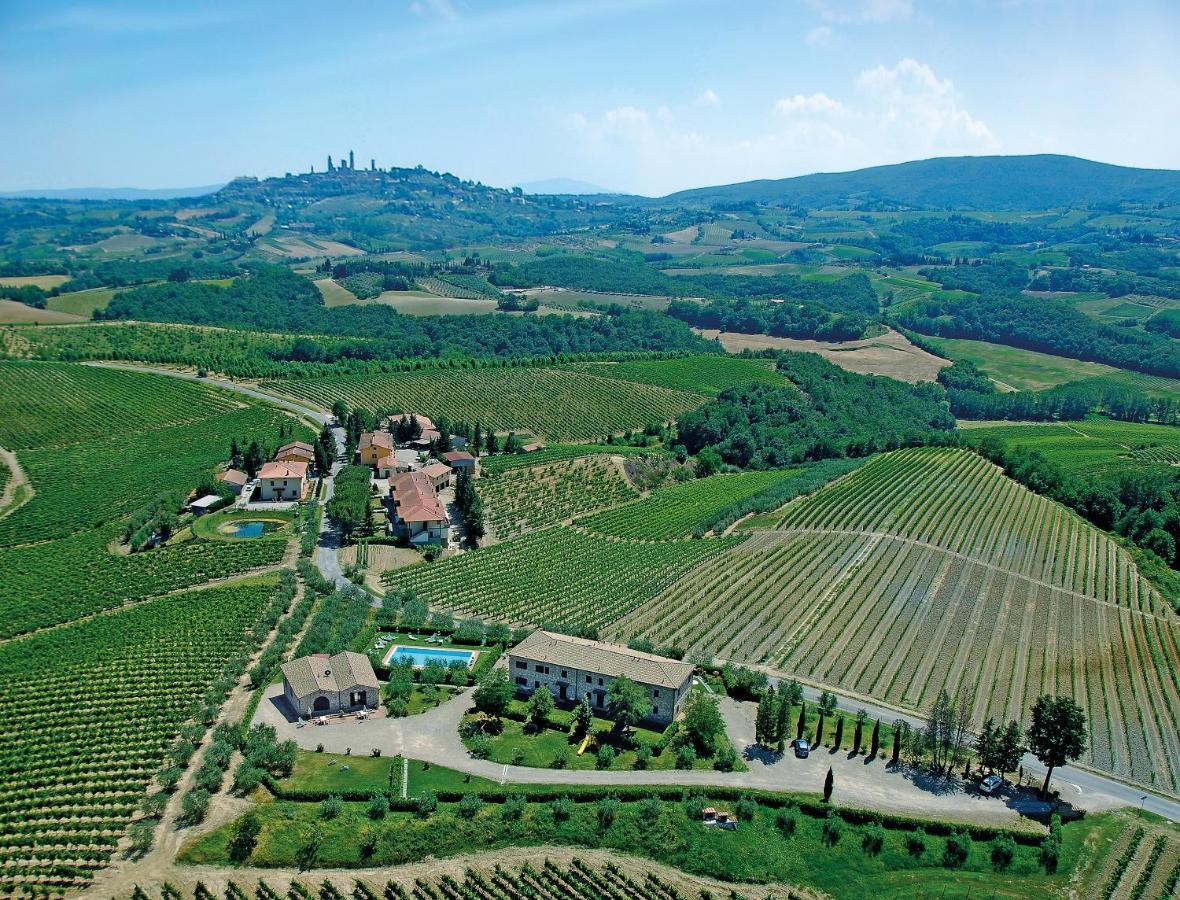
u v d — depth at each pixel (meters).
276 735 122.00
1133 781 126.81
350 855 103.50
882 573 199.38
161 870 100.12
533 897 101.06
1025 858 108.50
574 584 191.00
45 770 116.00
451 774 116.94
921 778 122.25
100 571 183.62
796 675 153.62
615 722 126.88
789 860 107.56
